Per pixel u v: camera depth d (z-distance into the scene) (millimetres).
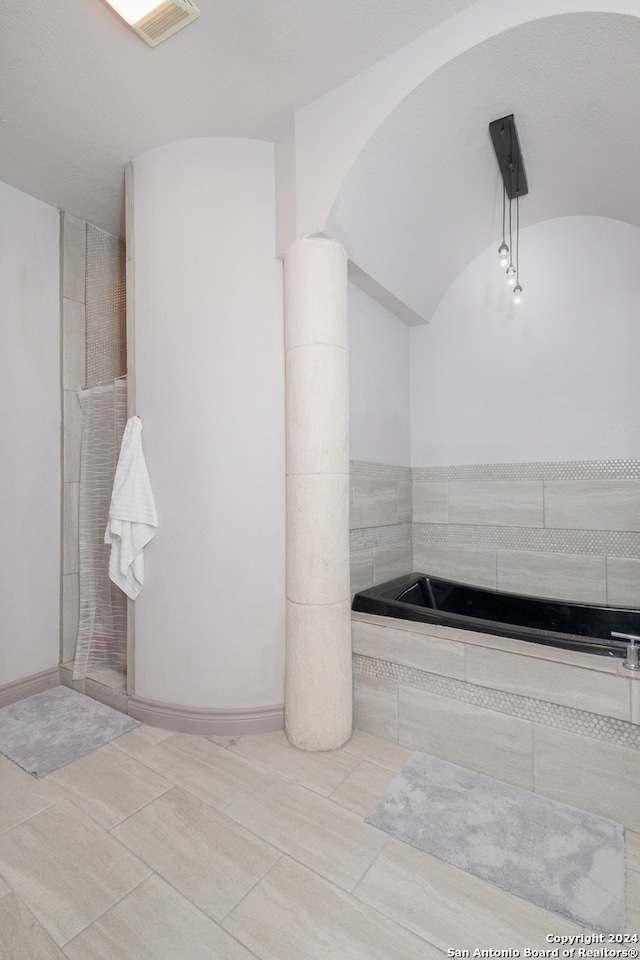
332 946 1097
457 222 2426
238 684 2021
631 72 1599
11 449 2387
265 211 2043
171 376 2090
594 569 2416
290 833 1442
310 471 1864
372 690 2010
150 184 2143
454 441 2840
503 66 1618
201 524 2031
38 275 2512
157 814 1529
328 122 1834
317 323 1876
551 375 2537
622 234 2352
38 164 2227
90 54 1646
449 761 1814
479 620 1888
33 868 1320
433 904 1203
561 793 1585
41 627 2492
